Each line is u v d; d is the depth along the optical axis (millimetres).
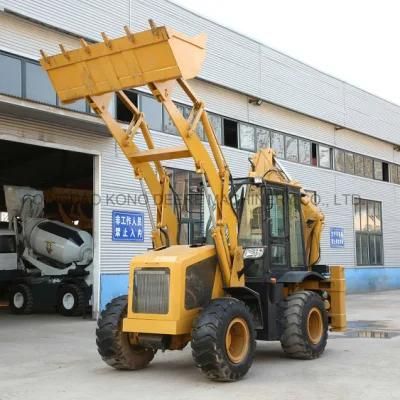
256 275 8758
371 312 17031
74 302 15719
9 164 18672
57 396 6902
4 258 17312
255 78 20703
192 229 9109
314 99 23906
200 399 6645
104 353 8148
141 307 7707
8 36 13539
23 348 10508
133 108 8508
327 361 8906
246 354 7648
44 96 14164
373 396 6738
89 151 15328
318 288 9945
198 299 7836
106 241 15648
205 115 8055
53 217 20141
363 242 27188
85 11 15141
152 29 7062
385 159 29328
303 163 23469
